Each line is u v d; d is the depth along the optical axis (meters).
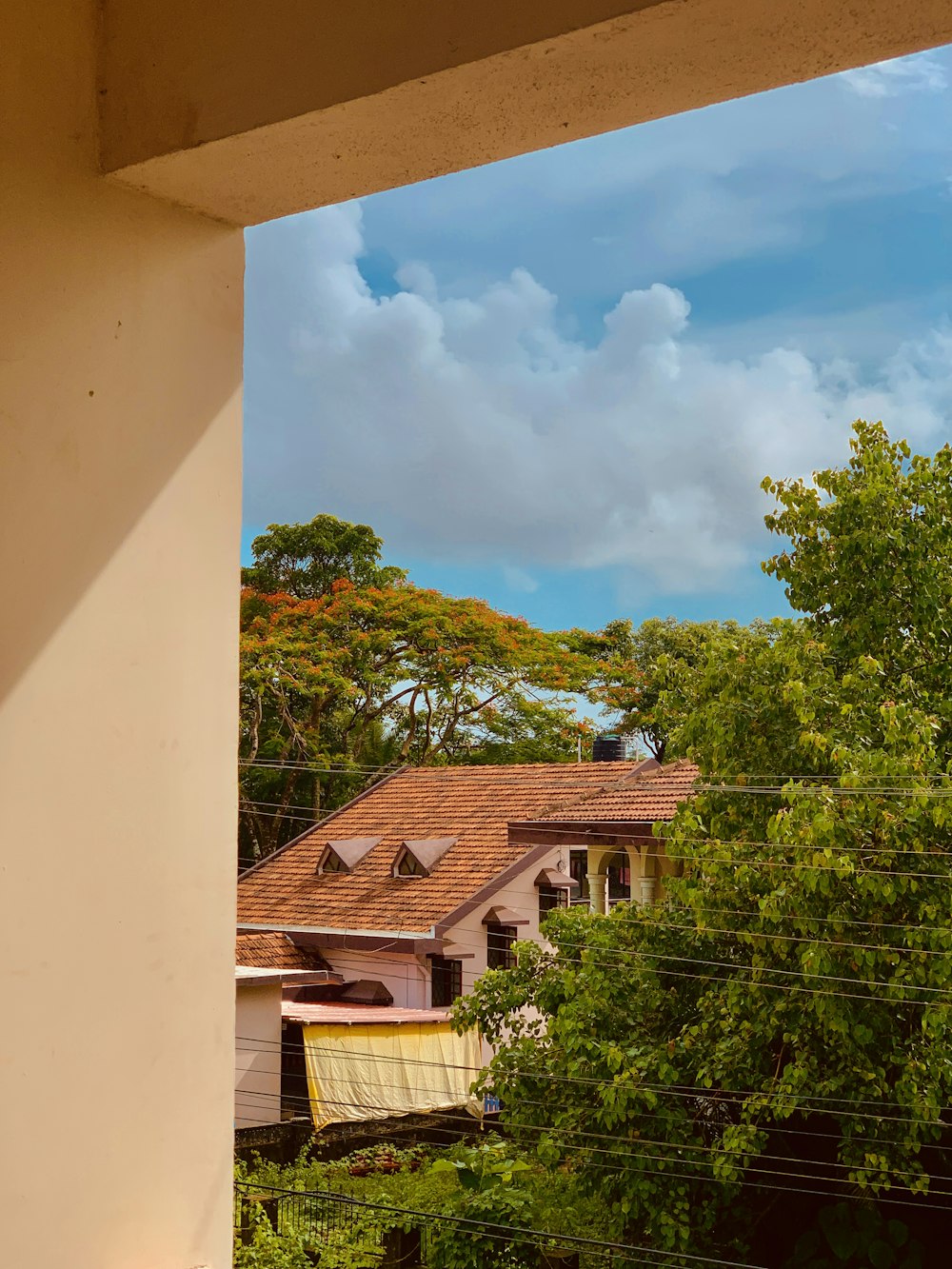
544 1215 8.27
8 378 1.15
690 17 0.98
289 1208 9.36
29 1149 1.13
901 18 0.98
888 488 8.15
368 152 1.22
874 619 8.09
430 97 1.11
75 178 1.23
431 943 13.55
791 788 6.98
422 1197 9.27
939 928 6.53
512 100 1.12
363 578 21.00
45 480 1.18
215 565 1.35
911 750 7.08
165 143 1.21
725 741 7.84
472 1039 12.98
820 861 6.67
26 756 1.14
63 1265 1.15
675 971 8.34
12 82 1.18
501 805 15.59
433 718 19.08
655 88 1.09
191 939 1.30
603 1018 8.10
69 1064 1.17
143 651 1.26
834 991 6.81
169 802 1.28
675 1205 7.59
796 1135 8.30
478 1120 12.59
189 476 1.33
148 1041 1.24
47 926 1.15
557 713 18.89
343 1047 12.13
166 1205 1.25
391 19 1.09
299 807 18.41
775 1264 8.27
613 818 12.47
